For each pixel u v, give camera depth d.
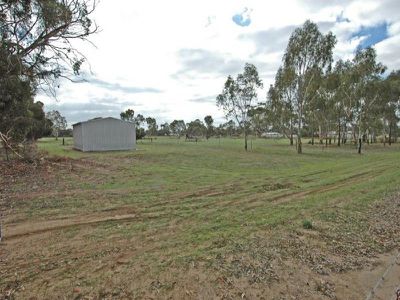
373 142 63.06
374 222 6.39
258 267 4.28
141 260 4.51
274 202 8.47
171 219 6.79
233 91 35.44
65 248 5.05
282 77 33.38
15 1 6.27
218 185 11.30
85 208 7.73
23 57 7.16
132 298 3.54
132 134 31.42
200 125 92.81
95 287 3.76
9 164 14.87
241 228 6.03
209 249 4.91
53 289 3.72
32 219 6.73
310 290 3.77
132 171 15.01
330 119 51.84
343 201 8.30
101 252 4.86
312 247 5.04
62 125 66.44
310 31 30.78
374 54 35.03
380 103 41.72
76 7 6.96
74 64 7.79
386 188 10.07
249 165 19.38
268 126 49.69
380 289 3.85
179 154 25.39
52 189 10.16
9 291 3.68
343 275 4.18
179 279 3.94
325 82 32.94
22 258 4.65
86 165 16.97
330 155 28.95
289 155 28.31
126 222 6.57
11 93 9.44
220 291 3.69
